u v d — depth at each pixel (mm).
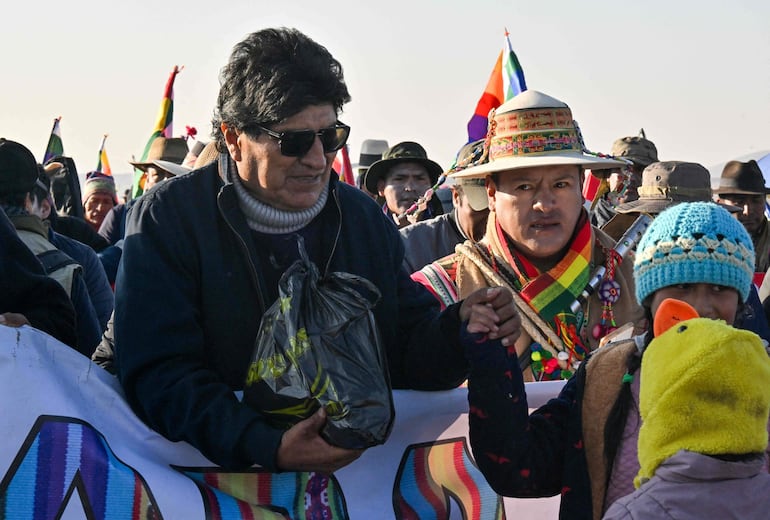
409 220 6168
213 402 2787
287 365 2740
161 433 2920
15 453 2742
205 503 2887
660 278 2588
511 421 2721
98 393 2902
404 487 3199
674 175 5641
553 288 3799
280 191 2932
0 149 4297
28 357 2812
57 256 4133
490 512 3318
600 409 2639
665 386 2094
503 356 2768
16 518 2711
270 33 2912
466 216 4539
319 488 3088
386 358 3000
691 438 2078
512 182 3775
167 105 9641
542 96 3830
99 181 9531
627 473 2568
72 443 2791
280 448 2713
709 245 2545
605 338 3670
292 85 2830
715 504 2088
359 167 8352
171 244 2908
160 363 2852
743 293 2607
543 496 2807
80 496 2768
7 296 3193
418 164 6809
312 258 3053
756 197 7035
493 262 3916
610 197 6109
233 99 2885
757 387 2061
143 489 2832
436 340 3041
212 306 2936
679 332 2109
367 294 3084
